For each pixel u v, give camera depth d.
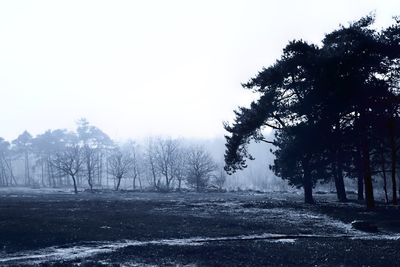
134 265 17.77
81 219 34.19
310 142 40.56
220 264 17.69
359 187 57.16
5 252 21.22
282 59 44.59
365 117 40.16
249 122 45.94
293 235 26.94
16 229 27.22
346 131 40.62
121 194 89.12
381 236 26.66
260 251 20.73
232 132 49.34
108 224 31.36
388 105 39.56
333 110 39.69
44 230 27.25
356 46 39.50
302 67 43.56
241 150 50.53
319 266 17.14
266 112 45.41
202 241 24.92
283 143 44.62
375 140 44.09
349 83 38.75
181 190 105.62
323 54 41.22
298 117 43.03
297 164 47.84
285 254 19.88
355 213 36.84
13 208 44.62
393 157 43.22
